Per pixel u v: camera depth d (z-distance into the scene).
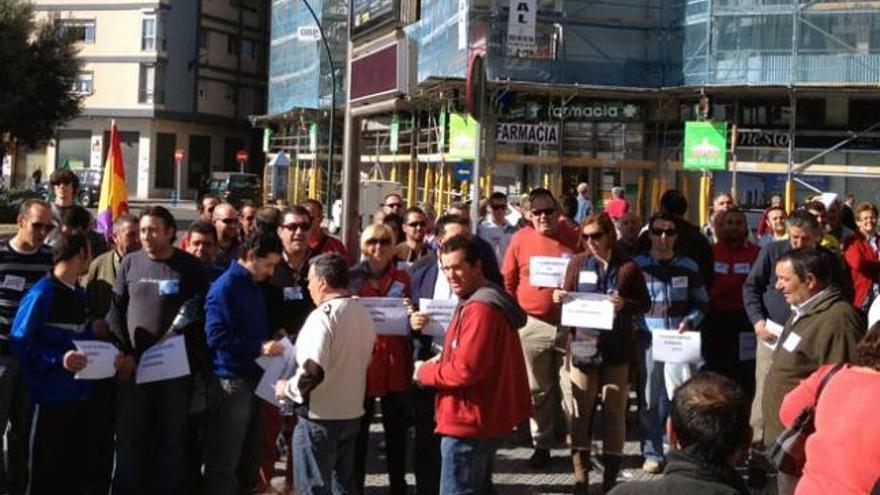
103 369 6.44
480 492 5.56
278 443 8.08
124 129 65.00
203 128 67.44
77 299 6.64
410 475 8.12
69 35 39.62
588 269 7.53
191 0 65.69
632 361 7.45
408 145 38.12
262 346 6.46
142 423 6.68
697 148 28.64
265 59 71.25
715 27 29.42
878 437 3.82
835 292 5.59
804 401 4.51
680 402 3.11
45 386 6.49
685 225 8.55
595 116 30.61
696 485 2.99
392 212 9.46
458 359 5.40
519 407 5.65
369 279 7.30
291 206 7.74
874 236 10.21
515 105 30.28
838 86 27.52
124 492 6.66
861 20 28.23
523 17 28.86
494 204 11.75
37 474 6.55
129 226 7.82
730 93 29.58
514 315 5.57
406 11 9.46
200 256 7.71
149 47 64.38
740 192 30.12
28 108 37.62
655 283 8.04
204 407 6.74
